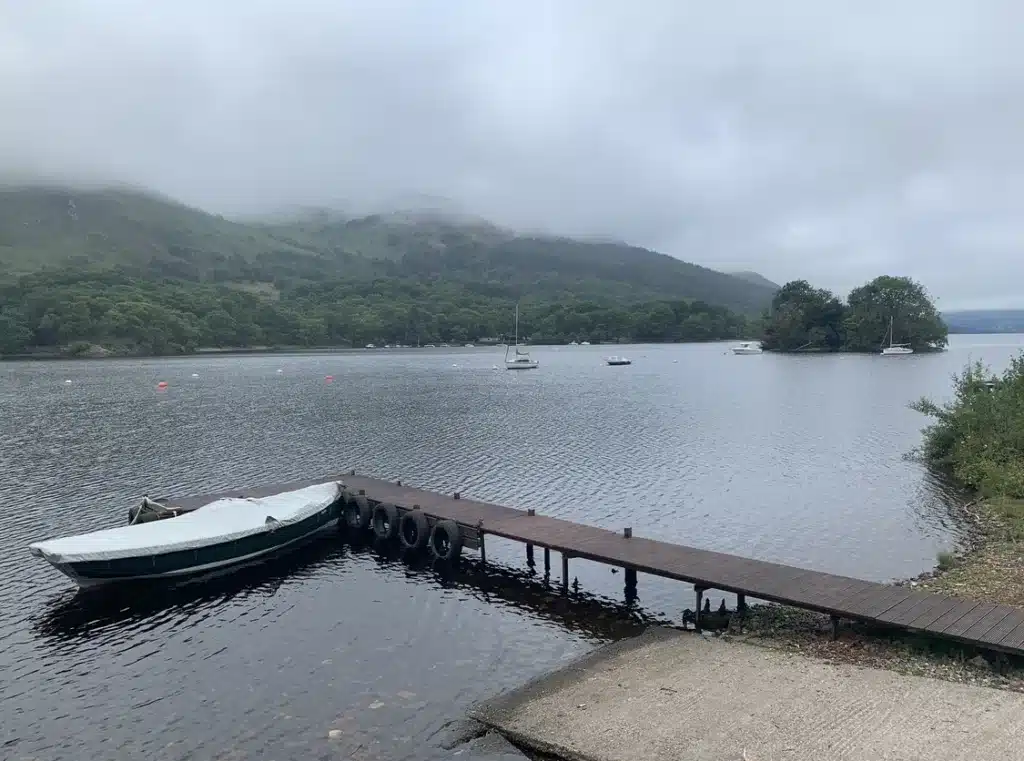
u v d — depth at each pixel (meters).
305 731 14.52
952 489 34.75
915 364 142.00
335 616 21.00
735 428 56.22
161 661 18.20
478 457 44.50
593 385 99.94
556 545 23.09
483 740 13.72
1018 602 18.75
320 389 94.75
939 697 13.89
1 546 27.86
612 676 15.93
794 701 14.11
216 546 25.03
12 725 15.21
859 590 18.44
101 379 114.81
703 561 21.08
